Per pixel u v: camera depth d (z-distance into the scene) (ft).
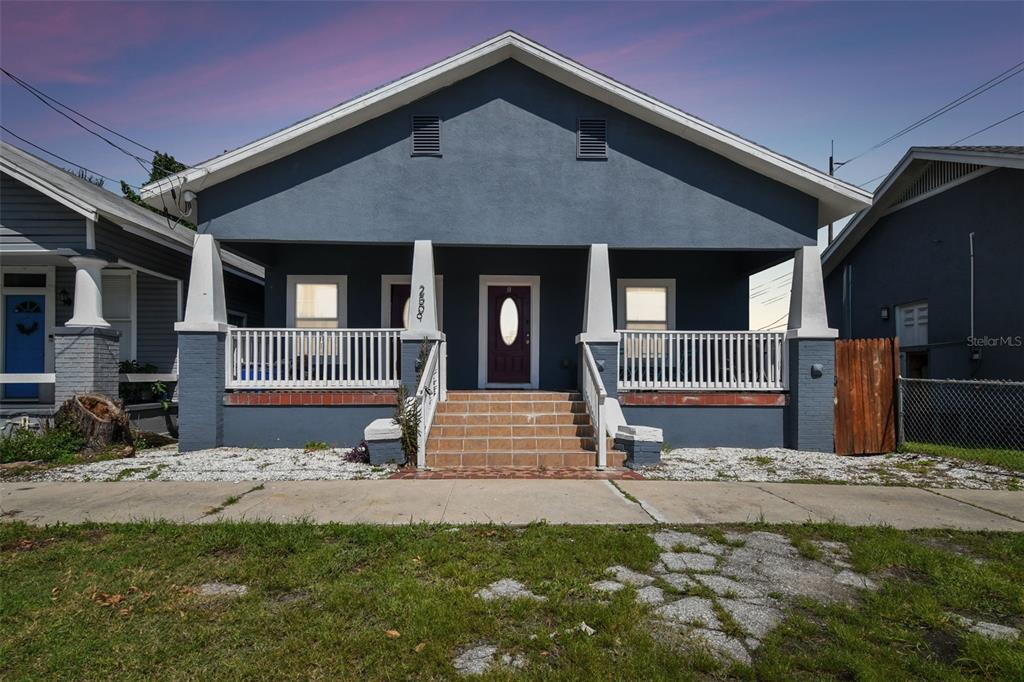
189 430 32.27
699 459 30.37
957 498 22.52
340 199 33.47
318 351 33.50
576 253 41.22
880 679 10.25
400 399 30.04
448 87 33.96
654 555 15.79
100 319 34.86
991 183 39.88
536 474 26.61
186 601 13.10
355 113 32.58
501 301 41.29
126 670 10.51
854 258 55.77
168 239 39.58
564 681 10.09
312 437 33.06
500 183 33.91
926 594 13.56
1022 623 12.46
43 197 34.19
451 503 21.02
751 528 18.26
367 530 17.34
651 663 10.69
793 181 33.65
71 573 14.55
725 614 12.57
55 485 24.23
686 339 34.12
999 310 39.09
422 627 11.72
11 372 40.68
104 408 31.60
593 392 30.91
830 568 15.28
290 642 11.30
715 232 34.19
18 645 11.32
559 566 14.90
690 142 34.24
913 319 48.34
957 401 41.98
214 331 32.37
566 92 34.19
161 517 19.25
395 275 40.75
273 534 17.06
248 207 33.17
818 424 32.89
